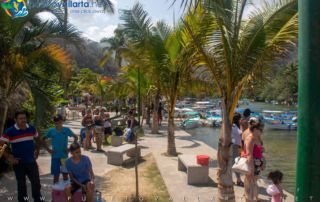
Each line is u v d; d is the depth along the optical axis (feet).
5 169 29.30
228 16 17.79
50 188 25.03
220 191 19.36
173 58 37.09
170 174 30.83
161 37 37.78
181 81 39.34
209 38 19.02
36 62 27.63
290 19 17.13
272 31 17.84
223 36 18.33
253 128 20.16
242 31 18.76
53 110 28.68
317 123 5.45
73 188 19.07
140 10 39.42
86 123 44.62
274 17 17.56
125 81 74.59
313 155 5.48
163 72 39.01
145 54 38.50
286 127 107.76
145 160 38.29
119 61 115.24
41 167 32.35
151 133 65.26
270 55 18.15
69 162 19.27
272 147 70.13
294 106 261.24
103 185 27.55
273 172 19.45
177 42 36.19
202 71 22.31
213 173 30.89
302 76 5.61
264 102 336.90
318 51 5.44
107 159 36.27
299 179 5.68
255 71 18.53
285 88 260.01
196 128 102.94
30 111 35.78
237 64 18.78
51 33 28.81
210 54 19.39
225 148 19.25
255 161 20.35
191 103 223.92
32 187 20.34
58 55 27.68
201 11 17.52
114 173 31.76
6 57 26.30
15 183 26.23
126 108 110.83
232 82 19.01
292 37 16.87
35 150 21.56
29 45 27.35
